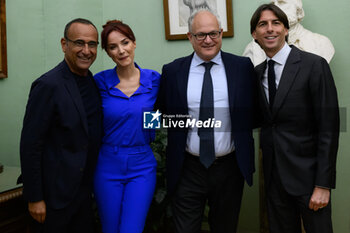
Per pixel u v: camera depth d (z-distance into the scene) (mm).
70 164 1532
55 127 1537
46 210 1530
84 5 3002
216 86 1726
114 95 1747
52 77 1528
